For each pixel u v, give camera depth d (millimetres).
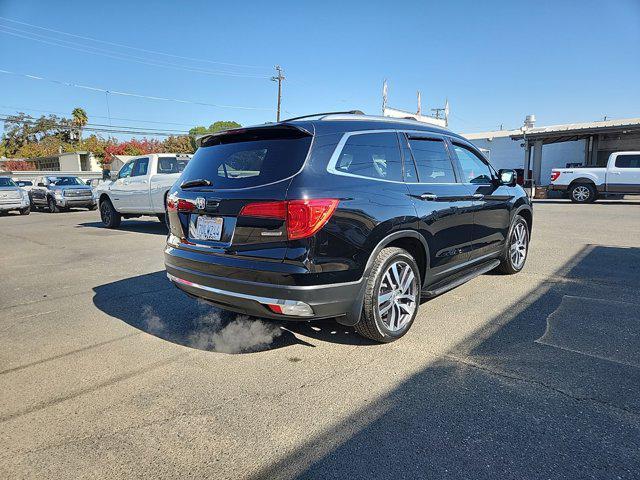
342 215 3154
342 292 3188
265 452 2367
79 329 4262
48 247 9211
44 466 2289
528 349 3527
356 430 2531
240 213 3209
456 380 3062
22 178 42625
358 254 3258
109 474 2223
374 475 2168
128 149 60312
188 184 3703
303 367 3340
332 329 4078
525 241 6098
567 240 8484
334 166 3283
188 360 3520
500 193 5242
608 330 3879
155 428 2609
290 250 3002
